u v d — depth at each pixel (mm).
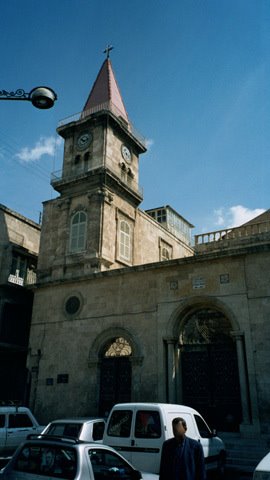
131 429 10852
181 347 20859
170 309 20953
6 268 27922
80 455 6805
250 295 19094
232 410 18609
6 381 28438
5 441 14156
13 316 28266
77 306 24391
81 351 23141
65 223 28156
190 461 6418
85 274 24484
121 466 7520
